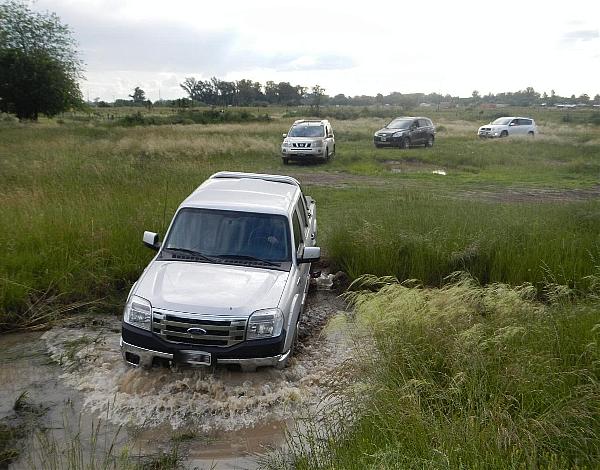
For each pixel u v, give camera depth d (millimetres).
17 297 7047
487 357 5004
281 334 5520
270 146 27656
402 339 5395
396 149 30234
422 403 4629
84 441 4500
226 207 6602
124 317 5566
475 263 8953
